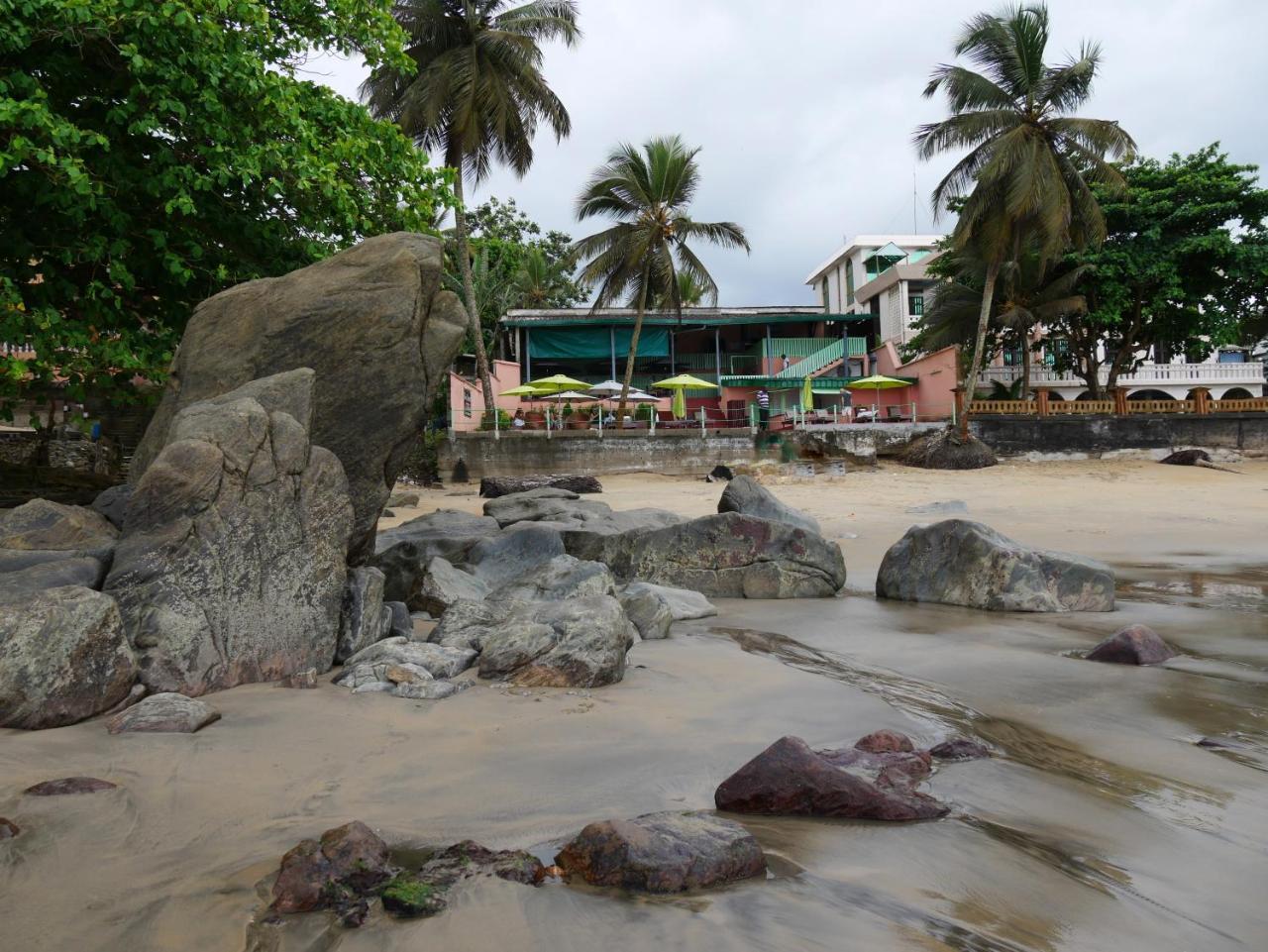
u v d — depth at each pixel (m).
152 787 3.37
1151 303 34.16
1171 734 4.43
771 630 7.33
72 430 21.48
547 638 5.38
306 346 6.55
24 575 4.68
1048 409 33.44
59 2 8.82
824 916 2.49
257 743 3.94
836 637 7.01
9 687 4.03
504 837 3.02
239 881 2.64
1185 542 14.20
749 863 2.77
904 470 30.58
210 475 5.01
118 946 2.26
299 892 2.50
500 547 8.96
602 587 7.27
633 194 32.62
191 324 6.84
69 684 4.17
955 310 36.66
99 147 10.12
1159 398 41.88
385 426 6.70
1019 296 34.78
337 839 2.71
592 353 40.06
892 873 2.80
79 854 2.79
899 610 8.38
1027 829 3.19
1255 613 8.09
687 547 9.51
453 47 28.30
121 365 10.59
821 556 9.49
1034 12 28.72
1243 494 22.67
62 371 11.12
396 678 4.97
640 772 3.71
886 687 5.36
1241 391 41.94
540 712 4.57
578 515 11.35
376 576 6.11
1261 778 3.78
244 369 6.49
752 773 3.35
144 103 10.18
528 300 46.25
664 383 35.56
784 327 43.53
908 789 3.47
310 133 10.73
